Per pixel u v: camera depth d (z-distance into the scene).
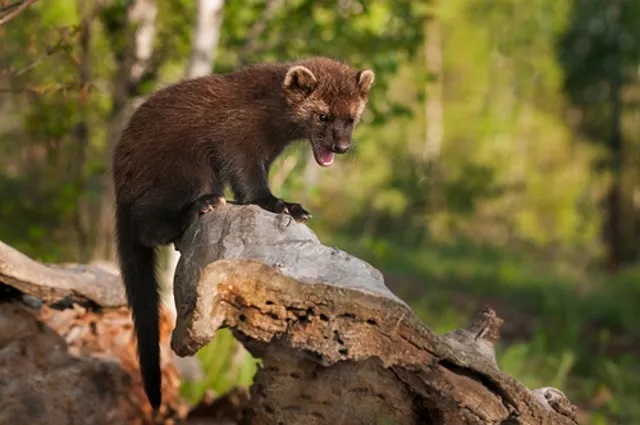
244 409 7.51
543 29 47.22
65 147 17.22
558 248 43.66
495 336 6.80
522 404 6.30
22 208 16.11
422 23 16.80
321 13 16.23
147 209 7.91
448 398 6.20
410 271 30.75
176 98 8.26
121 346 9.08
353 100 9.12
